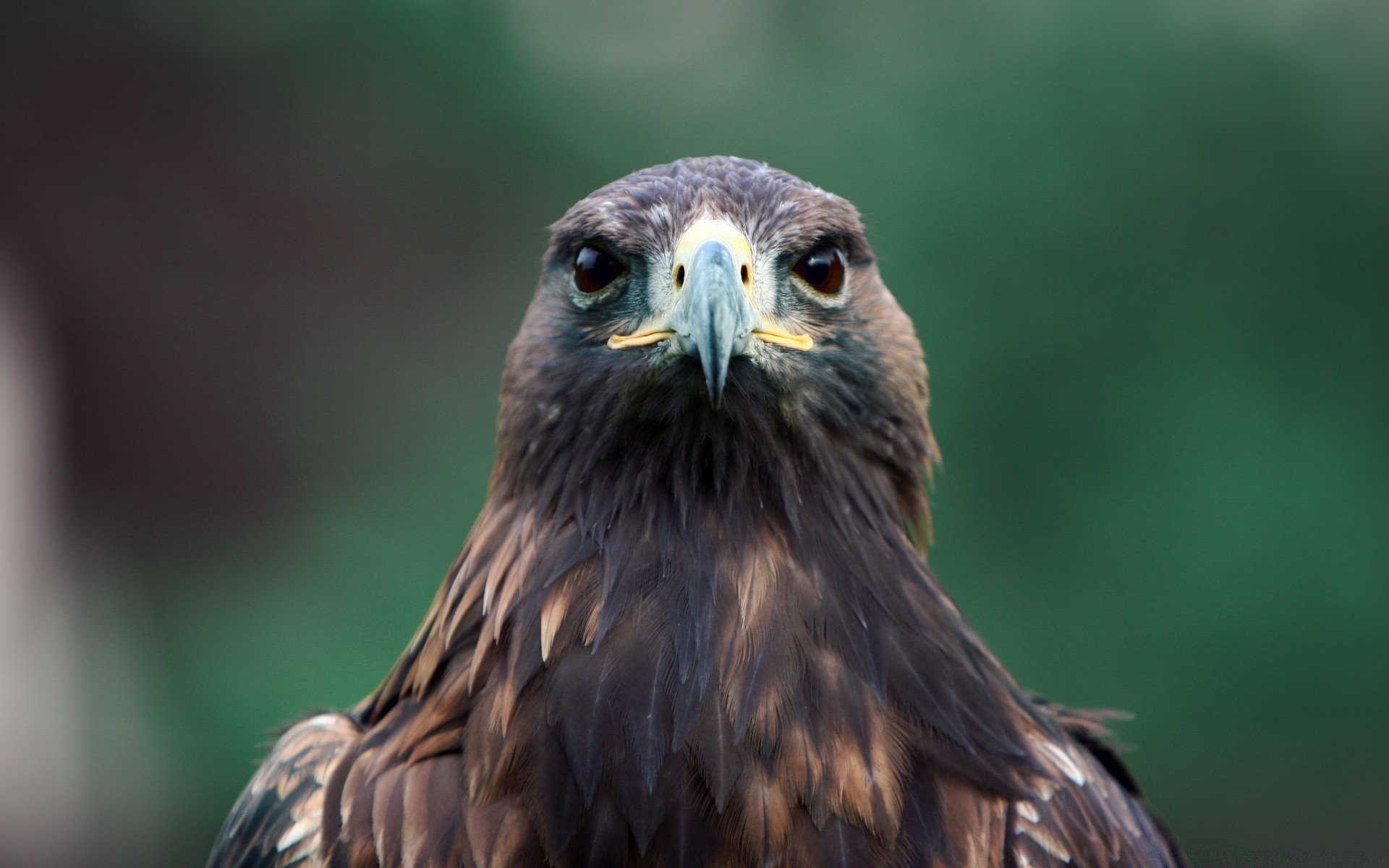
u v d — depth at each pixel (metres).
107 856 13.03
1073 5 12.66
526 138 14.73
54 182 14.95
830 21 13.27
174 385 15.57
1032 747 4.53
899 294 12.40
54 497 14.85
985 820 4.23
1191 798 12.80
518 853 4.09
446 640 4.62
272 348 15.85
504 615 4.48
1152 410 12.55
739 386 4.66
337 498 15.23
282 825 4.52
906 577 4.77
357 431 15.85
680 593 4.43
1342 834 12.61
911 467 5.16
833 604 4.50
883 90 12.87
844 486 4.85
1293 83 12.74
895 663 4.45
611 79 14.34
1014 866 4.20
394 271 16.05
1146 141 12.65
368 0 14.62
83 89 14.92
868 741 4.22
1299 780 12.70
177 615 14.62
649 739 4.13
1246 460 12.52
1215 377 12.66
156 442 15.41
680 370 4.62
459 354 16.25
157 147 15.34
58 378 15.05
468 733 4.29
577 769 4.11
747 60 13.79
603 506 4.65
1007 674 4.90
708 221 4.73
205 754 12.92
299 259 15.78
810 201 5.02
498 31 14.65
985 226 12.48
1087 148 12.61
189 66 15.06
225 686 13.30
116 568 15.06
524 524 4.77
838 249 5.04
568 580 4.47
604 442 4.71
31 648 14.13
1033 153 12.55
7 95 14.62
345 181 15.58
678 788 4.10
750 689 4.22
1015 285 12.54
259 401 15.80
